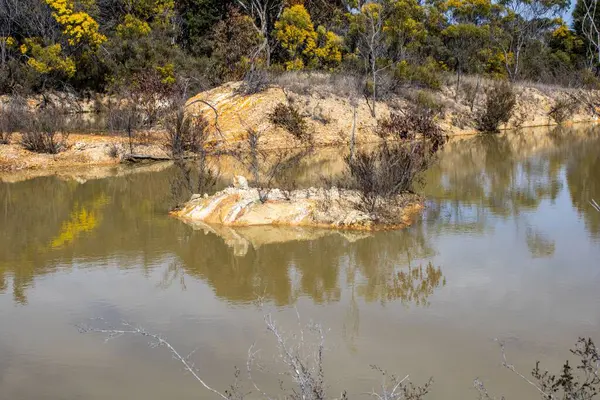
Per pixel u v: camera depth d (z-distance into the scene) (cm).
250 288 848
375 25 3294
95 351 664
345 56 3684
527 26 4425
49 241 1091
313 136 2433
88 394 577
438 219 1188
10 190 1557
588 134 2792
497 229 1114
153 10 3953
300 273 905
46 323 740
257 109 2502
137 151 2016
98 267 946
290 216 1166
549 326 701
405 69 3116
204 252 1009
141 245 1055
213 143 2247
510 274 876
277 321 734
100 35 3578
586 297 784
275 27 3644
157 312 767
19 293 841
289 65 3462
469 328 701
